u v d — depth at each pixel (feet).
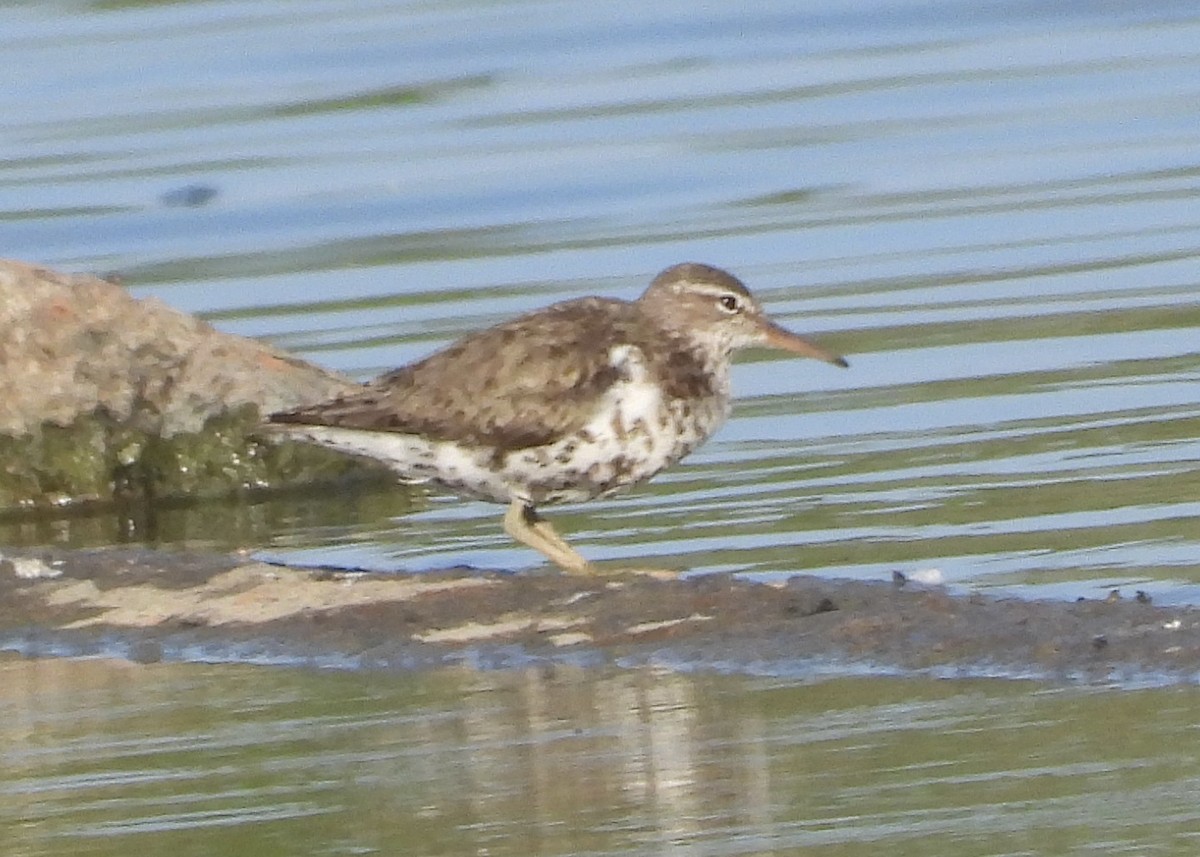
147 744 40.04
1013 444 56.65
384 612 45.83
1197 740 36.17
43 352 60.70
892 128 89.10
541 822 35.27
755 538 50.88
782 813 34.86
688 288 50.03
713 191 83.20
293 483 60.54
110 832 36.01
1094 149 84.07
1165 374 61.16
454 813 35.83
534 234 79.61
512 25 104.99
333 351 66.85
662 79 97.25
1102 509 50.90
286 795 37.11
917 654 41.11
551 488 49.19
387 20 106.42
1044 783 35.04
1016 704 38.47
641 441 49.03
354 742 39.42
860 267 73.20
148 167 88.02
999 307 68.13
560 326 49.19
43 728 41.29
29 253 80.23
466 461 48.88
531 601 45.52
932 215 78.13
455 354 49.42
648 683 41.22
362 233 80.79
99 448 59.98
